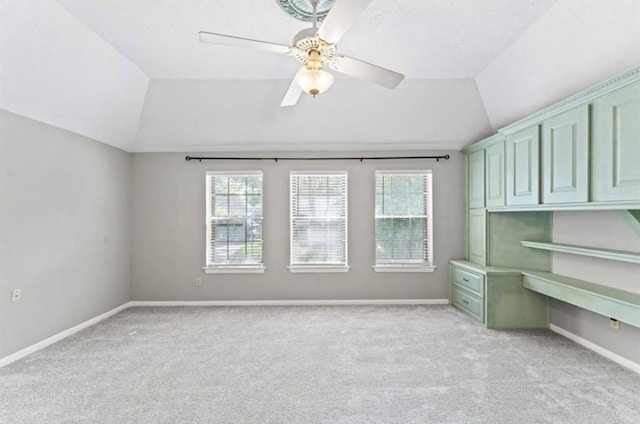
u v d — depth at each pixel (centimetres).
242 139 411
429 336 313
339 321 358
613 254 236
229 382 230
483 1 219
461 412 196
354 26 249
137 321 361
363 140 414
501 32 257
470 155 409
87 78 289
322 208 428
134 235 424
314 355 273
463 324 346
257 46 187
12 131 263
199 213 428
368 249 427
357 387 223
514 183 316
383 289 426
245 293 425
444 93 361
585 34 224
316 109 374
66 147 319
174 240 427
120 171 404
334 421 188
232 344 296
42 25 227
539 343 296
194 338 311
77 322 333
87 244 348
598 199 220
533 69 283
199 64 311
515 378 234
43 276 292
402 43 275
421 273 426
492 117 377
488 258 370
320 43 178
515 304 334
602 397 210
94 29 251
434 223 426
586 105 228
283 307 412
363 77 213
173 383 229
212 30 252
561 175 254
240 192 429
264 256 427
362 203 427
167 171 427
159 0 216
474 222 399
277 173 427
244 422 187
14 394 214
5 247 258
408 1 219
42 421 188
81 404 204
